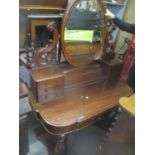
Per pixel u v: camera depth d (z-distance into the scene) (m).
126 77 1.29
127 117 0.71
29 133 1.35
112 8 1.31
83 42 1.04
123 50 1.43
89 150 1.29
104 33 1.10
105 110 1.02
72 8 0.88
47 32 0.93
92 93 1.11
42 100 0.94
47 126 0.90
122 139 0.78
